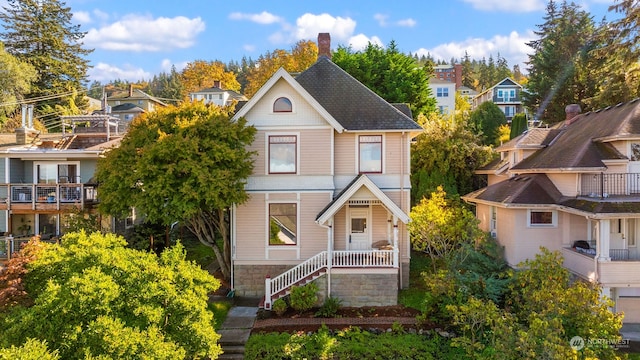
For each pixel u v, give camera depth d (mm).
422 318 16203
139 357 8719
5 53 48781
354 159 20875
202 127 18188
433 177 28000
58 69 58562
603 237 16234
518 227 19406
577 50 44656
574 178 18828
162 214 17531
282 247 20312
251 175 20250
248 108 19797
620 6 32688
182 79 89000
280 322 16719
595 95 37469
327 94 21906
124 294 9844
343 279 18234
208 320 11055
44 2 58906
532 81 48312
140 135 18641
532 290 14000
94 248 10812
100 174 18469
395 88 38312
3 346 8477
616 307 17250
